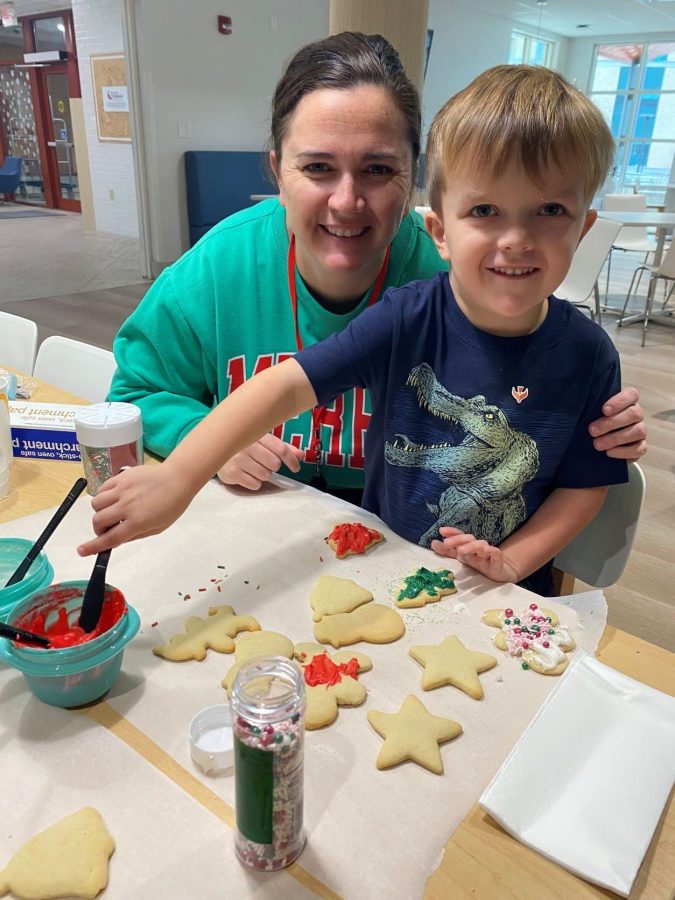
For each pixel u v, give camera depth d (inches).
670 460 122.3
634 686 27.5
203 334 50.4
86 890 20.1
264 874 20.8
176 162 251.0
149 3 228.1
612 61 439.2
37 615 28.1
